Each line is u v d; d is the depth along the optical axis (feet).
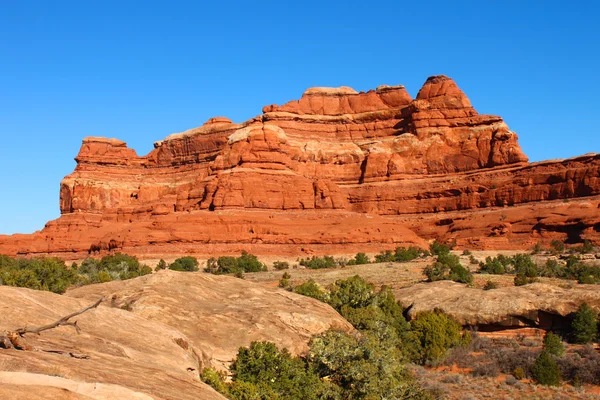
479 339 181.16
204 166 611.47
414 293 212.43
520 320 185.68
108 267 317.83
